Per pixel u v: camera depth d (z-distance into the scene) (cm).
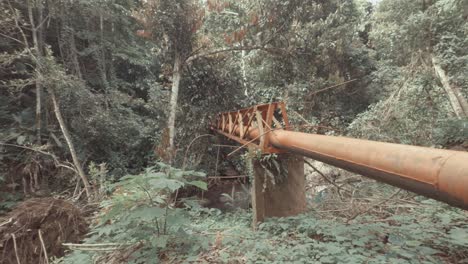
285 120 429
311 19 883
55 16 863
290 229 328
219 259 253
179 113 880
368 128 777
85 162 822
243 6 970
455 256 245
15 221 462
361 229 292
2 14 691
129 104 995
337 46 923
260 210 396
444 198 138
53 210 495
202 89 923
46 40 927
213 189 838
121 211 286
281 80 997
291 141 327
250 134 526
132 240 302
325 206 440
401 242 261
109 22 1073
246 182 821
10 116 791
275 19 813
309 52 883
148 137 949
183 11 779
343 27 951
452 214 319
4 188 684
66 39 913
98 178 727
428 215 336
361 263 215
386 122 780
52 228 476
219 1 834
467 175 119
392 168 168
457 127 641
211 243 293
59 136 805
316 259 232
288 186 409
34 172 732
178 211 288
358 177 510
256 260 240
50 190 729
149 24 788
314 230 309
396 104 830
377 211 385
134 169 922
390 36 1008
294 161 415
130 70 1168
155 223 295
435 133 690
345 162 221
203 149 923
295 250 251
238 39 800
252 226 391
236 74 963
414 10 992
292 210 404
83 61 1038
